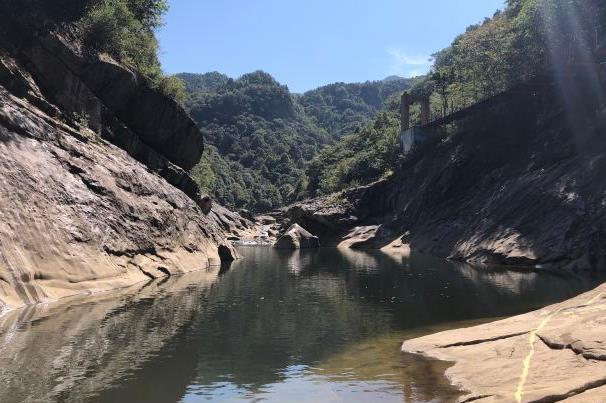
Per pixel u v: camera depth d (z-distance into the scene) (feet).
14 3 90.68
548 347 31.68
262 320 51.39
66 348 38.40
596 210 100.27
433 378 31.68
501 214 123.34
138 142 113.50
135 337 42.65
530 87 165.89
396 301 63.62
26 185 62.13
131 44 120.47
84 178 76.54
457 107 268.41
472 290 72.18
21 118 70.44
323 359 37.50
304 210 225.15
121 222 79.25
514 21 186.39
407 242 165.48
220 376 33.22
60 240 62.64
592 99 142.00
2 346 37.99
